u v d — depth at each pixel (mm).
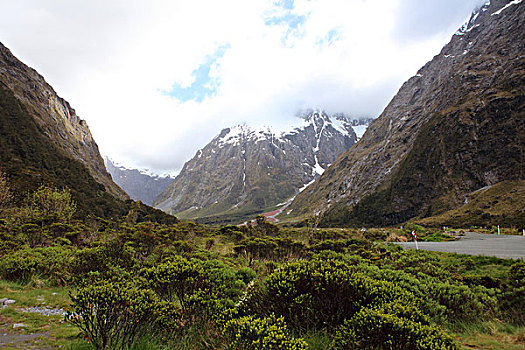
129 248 10211
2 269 9070
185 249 13680
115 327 3938
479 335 5914
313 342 4266
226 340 4258
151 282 5141
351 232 35125
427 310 6262
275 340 3479
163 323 4441
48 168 53656
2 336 4711
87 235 20078
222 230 27016
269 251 14305
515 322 6539
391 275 7977
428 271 9852
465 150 80875
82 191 52688
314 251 16266
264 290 5109
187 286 5211
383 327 3764
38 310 6332
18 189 32438
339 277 4852
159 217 57688
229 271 6902
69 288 8164
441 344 3490
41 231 16625
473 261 12477
